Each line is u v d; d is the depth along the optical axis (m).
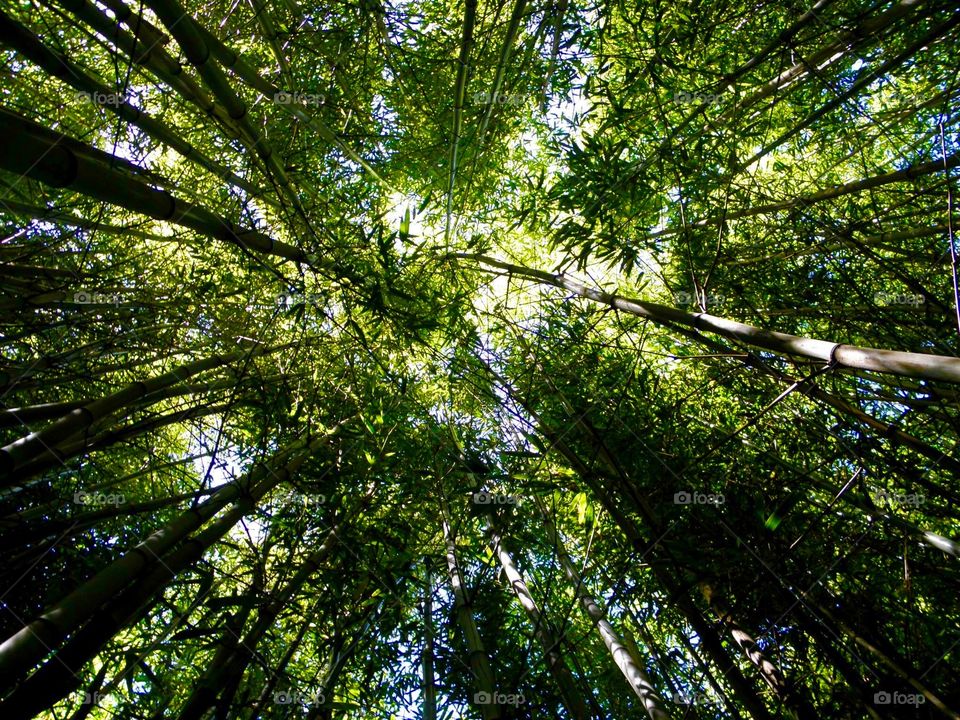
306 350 3.52
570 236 3.21
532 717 2.53
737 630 2.68
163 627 2.78
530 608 2.70
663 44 3.04
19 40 1.79
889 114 3.45
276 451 3.11
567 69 3.50
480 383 3.32
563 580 3.16
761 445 3.24
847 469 3.08
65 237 2.71
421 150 3.82
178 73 2.38
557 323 3.59
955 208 2.98
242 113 2.34
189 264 3.71
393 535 3.04
